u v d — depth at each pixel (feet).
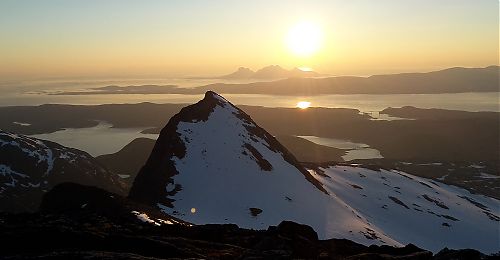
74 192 160.76
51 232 70.59
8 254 62.85
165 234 84.38
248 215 207.92
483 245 269.23
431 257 70.28
